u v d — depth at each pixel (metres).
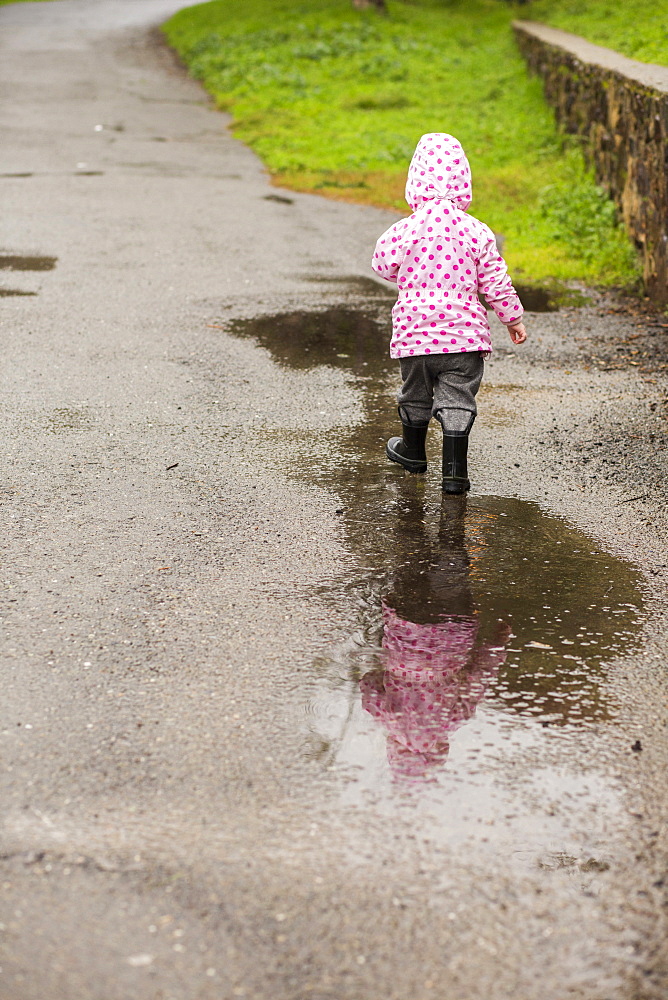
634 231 11.43
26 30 37.28
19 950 2.69
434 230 5.43
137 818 3.19
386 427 6.77
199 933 2.75
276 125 21.25
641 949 2.73
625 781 3.38
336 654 4.13
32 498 5.58
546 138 18.23
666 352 8.39
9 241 12.12
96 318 9.22
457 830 3.15
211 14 36.78
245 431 6.66
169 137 20.27
